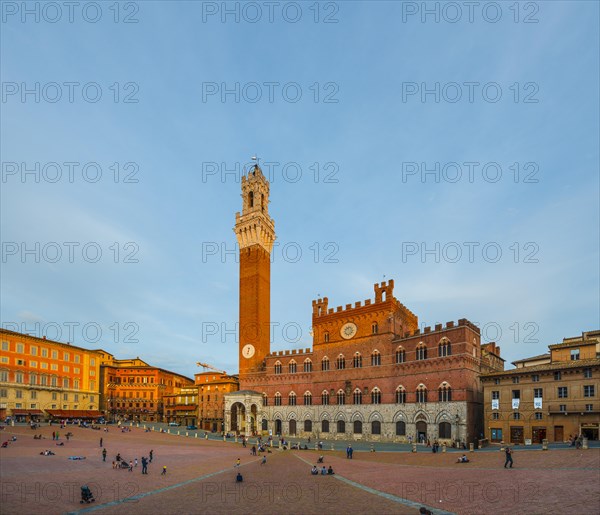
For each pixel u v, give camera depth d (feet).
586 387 273.54
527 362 375.04
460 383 331.36
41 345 491.72
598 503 126.11
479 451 268.62
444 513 127.85
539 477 167.22
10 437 330.13
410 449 309.22
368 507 137.69
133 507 140.26
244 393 454.81
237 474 200.03
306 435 434.71
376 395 390.63
